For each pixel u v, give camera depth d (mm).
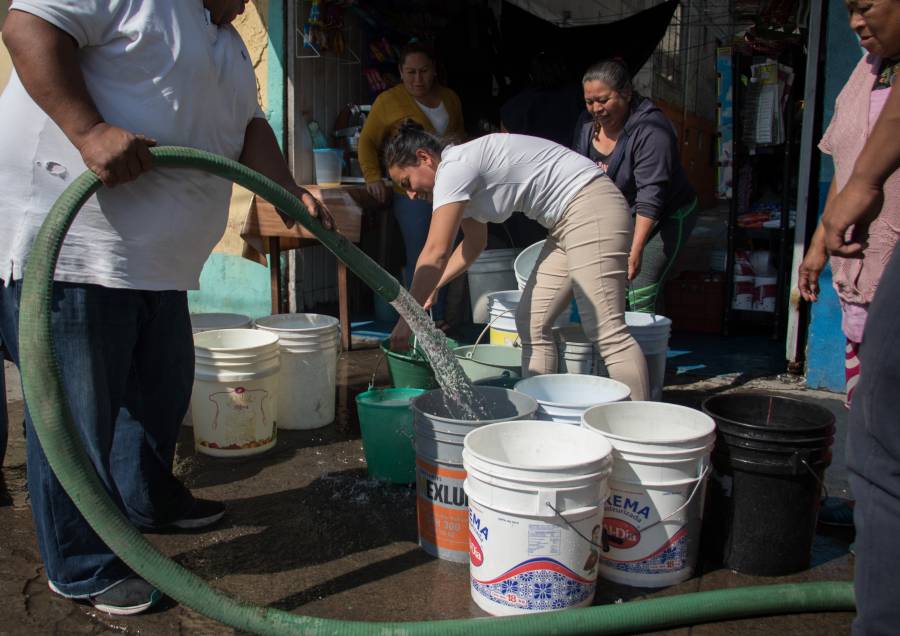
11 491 3119
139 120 2086
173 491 2740
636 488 2441
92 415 2178
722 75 8078
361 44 6438
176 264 2291
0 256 2141
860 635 1602
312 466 3434
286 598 2414
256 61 5531
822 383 4527
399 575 2559
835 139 2619
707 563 2676
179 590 2035
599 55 6133
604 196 3123
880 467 1568
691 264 8273
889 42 2236
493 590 2320
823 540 2855
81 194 1927
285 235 5059
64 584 2307
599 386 3064
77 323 2129
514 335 4191
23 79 1913
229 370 3383
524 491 2205
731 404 2852
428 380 3514
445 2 6266
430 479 2613
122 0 1997
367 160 5434
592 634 2209
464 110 6340
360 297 6723
